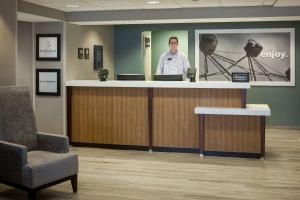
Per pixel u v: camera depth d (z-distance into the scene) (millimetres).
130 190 4438
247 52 8703
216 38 8789
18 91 4566
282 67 8625
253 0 6164
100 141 6754
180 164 5609
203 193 4324
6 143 4008
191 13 7070
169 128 6398
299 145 6945
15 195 4312
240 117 5953
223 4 6602
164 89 6367
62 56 7180
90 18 7297
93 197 4203
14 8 5078
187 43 9414
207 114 6051
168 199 4129
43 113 7332
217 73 8852
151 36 9828
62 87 7188
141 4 6520
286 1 6199
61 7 6711
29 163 3898
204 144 6137
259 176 4996
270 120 8805
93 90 6734
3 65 4914
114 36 9266
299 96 8625
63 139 4441
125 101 6562
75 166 4332
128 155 6199
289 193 4320
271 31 8562
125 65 9234
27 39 7324
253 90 8789
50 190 4449
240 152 6004
